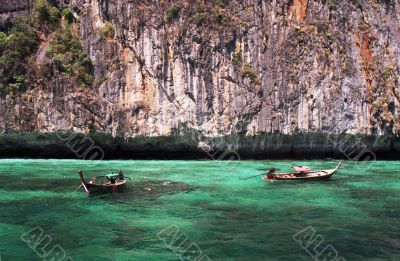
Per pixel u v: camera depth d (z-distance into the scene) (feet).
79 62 143.43
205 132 145.69
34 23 148.05
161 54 146.20
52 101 139.23
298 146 152.87
